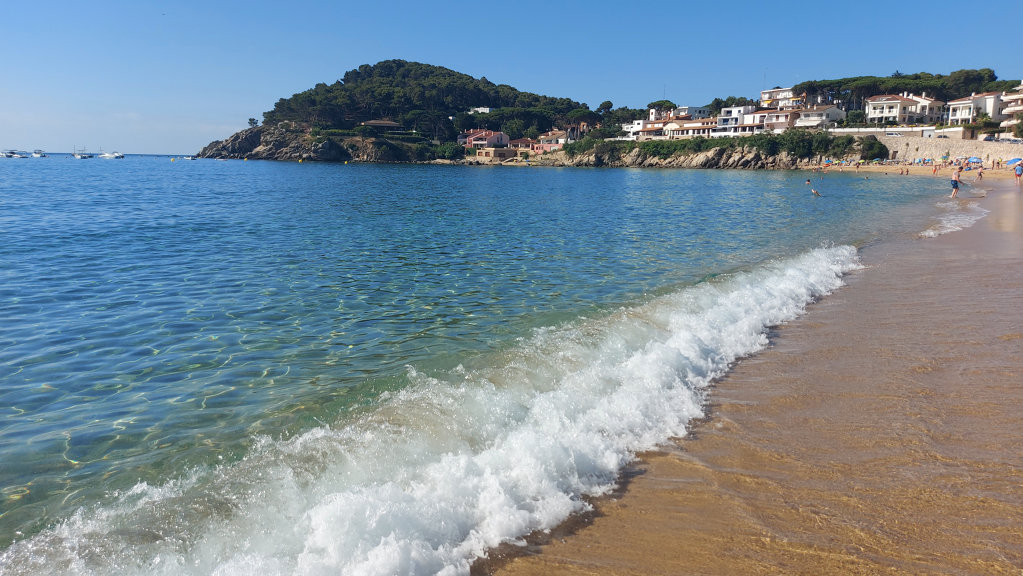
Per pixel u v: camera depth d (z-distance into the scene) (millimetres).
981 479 5383
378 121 167500
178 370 8734
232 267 16578
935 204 37344
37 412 7258
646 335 9680
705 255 19188
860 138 105875
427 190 55281
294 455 5605
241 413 7145
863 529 4703
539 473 5293
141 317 11477
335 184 62875
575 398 6914
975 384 7629
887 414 6844
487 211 35406
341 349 9688
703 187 62562
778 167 114188
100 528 4637
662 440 6305
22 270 15633
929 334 9805
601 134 161000
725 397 7480
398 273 16172
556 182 73625
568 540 4641
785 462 5828
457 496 4926
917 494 5172
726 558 4418
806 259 17000
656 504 5133
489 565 4316
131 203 36719
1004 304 11477
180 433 6609
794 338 9945
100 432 6684
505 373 7863
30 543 4445
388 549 4152
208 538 4449
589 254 19500
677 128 145000
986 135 93250
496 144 166625
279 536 4410
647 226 27766
